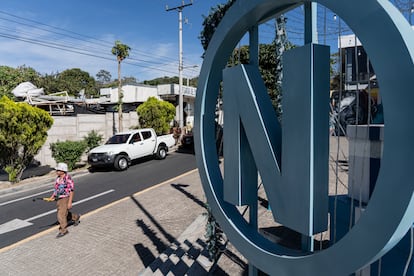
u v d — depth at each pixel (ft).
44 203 29.35
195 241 17.74
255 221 8.57
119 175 40.50
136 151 45.98
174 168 43.86
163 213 24.54
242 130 8.09
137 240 19.75
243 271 12.91
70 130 52.29
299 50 6.18
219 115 14.07
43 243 19.94
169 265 15.24
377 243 4.96
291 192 6.52
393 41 4.66
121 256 17.70
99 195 31.19
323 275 6.01
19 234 21.80
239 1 7.89
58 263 17.20
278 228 16.24
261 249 7.61
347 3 5.35
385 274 7.18
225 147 8.68
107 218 24.12
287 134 6.56
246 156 8.19
